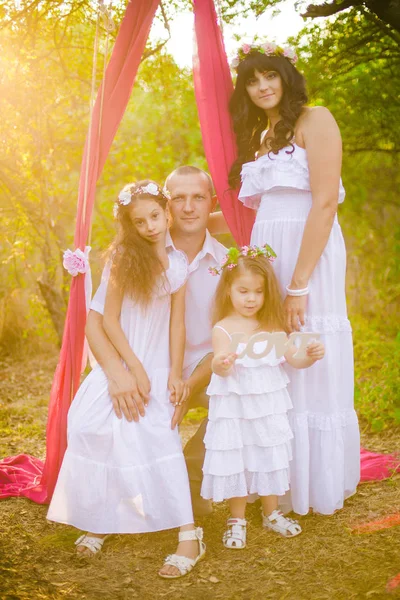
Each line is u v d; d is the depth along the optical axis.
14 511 3.46
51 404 3.61
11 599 2.49
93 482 2.97
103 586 2.68
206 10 3.53
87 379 3.15
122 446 2.95
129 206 3.05
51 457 3.56
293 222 3.19
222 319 3.12
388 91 5.13
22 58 5.99
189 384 3.18
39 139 7.63
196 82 3.58
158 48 5.51
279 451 2.97
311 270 3.08
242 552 2.94
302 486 3.17
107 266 3.21
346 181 6.29
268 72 3.19
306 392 3.22
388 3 4.00
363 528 3.06
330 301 3.21
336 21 4.77
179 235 3.36
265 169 3.21
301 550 2.90
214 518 3.36
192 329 3.38
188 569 2.78
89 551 2.96
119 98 3.60
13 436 5.45
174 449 3.00
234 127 3.42
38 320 9.09
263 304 3.06
